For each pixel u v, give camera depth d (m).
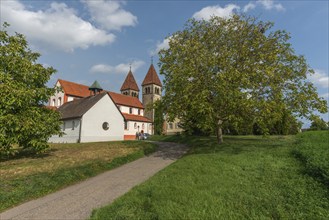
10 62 12.85
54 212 6.61
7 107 11.56
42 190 8.46
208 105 13.35
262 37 15.36
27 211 6.77
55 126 14.85
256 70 13.63
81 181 9.98
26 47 14.83
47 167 11.49
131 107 53.16
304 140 16.72
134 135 49.44
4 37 13.62
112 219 5.39
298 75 15.05
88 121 30.66
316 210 5.56
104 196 7.77
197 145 21.00
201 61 14.42
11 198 7.54
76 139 30.17
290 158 11.06
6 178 9.47
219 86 12.69
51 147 20.95
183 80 14.40
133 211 5.70
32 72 13.97
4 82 12.24
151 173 10.79
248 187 7.12
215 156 12.05
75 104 36.81
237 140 22.81
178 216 5.26
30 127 12.45
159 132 56.81
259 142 19.48
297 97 14.15
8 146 12.48
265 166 9.62
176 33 17.48
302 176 8.02
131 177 10.21
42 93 14.08
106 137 32.78
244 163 10.24
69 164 12.20
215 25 16.78
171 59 16.73
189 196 6.38
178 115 16.50
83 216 6.25
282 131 30.89
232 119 14.26
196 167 9.74
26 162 12.95
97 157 14.27
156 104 17.86
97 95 34.59
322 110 14.02
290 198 6.21
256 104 12.70
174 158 14.94
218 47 16.03
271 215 5.39
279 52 14.55
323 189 6.75
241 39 16.11
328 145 13.04
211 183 7.54
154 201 6.15
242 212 5.48
